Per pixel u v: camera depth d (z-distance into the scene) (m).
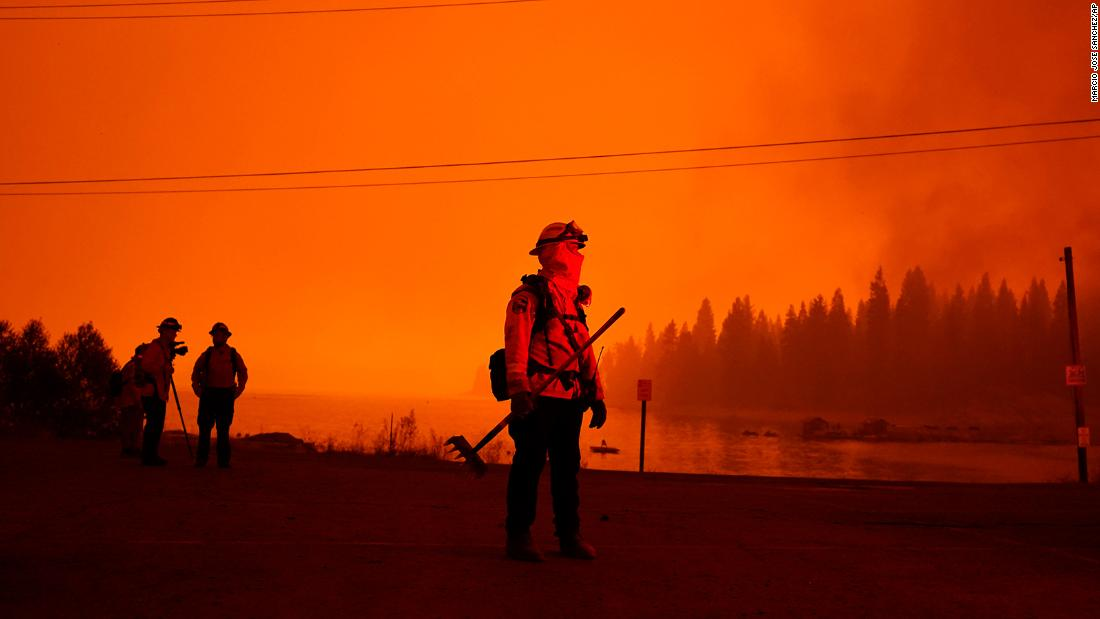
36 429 28.22
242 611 4.10
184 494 9.09
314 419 100.38
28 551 5.44
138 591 4.43
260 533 6.40
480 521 7.54
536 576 5.10
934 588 5.06
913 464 74.75
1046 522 8.68
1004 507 10.62
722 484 15.85
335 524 7.03
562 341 5.77
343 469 14.38
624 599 4.58
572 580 5.02
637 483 14.78
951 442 129.12
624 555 5.96
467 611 4.24
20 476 10.78
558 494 5.87
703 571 5.42
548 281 5.86
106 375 29.23
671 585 4.96
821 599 4.70
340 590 4.59
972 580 5.33
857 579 5.27
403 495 9.81
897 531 7.71
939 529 7.94
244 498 8.85
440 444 28.30
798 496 11.86
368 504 8.65
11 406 28.23
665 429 139.88
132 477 11.08
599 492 11.81
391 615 4.12
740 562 5.77
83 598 4.26
